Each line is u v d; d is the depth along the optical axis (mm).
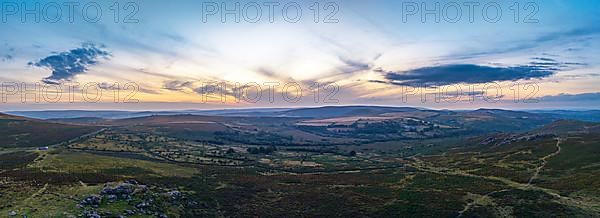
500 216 95500
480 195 115062
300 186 133125
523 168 156000
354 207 106188
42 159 149500
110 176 116125
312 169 191500
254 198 114500
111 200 89750
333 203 110250
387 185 135750
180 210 94125
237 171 165000
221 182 132750
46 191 91625
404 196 117000
